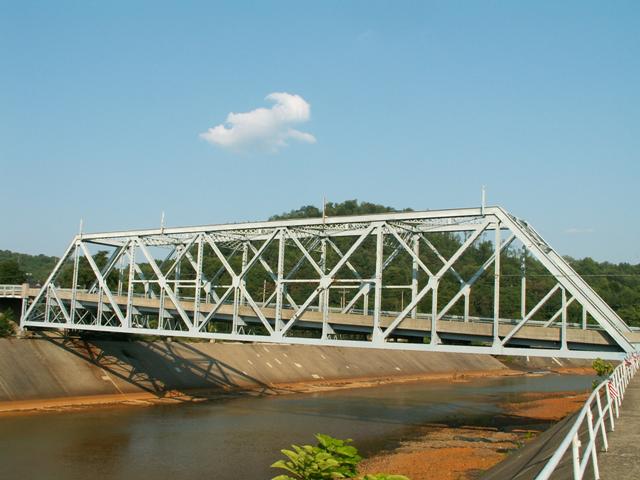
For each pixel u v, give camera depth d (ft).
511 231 130.72
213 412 187.21
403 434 159.74
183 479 114.52
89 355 218.18
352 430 164.66
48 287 213.05
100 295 196.44
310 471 60.54
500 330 133.08
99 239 205.26
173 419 172.65
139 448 137.39
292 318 151.33
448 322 138.31
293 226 159.02
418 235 151.33
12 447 133.59
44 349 208.85
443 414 199.00
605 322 119.03
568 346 128.67
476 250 513.04
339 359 319.06
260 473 119.24
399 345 136.15
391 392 262.06
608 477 47.57
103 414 175.01
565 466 57.36
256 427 165.17
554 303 467.52
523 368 428.15
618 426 71.41
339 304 363.97
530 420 186.80
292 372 278.67
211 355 257.96
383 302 374.02
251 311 170.60
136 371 221.25
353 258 389.60
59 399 187.52
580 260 654.12
